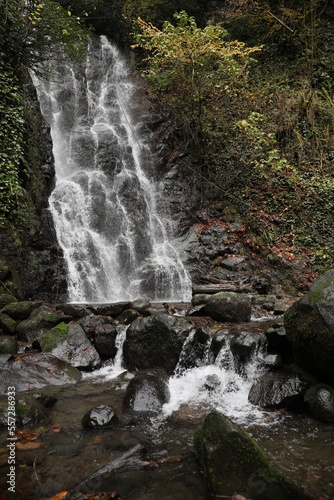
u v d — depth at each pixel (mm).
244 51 10938
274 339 4746
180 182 11188
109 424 3564
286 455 3086
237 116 11695
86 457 3064
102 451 3154
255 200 10445
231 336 5039
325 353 3902
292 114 11453
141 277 9133
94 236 9094
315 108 11242
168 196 10922
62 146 10781
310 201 9977
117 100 13453
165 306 6684
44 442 3279
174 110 12039
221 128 11586
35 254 7496
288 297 8383
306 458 3043
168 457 3055
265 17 13117
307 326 4160
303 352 4195
